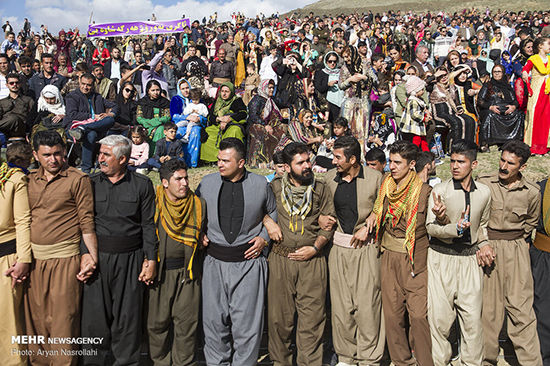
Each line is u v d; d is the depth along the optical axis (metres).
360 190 3.88
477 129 8.21
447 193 3.67
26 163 3.72
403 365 3.83
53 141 3.35
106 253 3.49
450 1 50.34
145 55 14.95
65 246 3.45
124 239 3.50
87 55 16.02
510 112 8.16
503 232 3.87
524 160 3.68
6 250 3.47
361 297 3.87
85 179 3.47
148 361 4.03
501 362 4.15
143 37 22.17
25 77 8.61
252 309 3.67
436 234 3.61
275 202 3.82
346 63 8.02
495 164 7.73
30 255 3.43
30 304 3.54
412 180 3.72
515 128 8.20
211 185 3.70
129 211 3.50
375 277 3.89
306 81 8.80
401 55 13.94
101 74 8.72
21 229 3.41
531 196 3.78
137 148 7.20
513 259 3.83
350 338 3.94
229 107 8.09
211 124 8.12
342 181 3.94
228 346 3.76
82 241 3.50
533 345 3.79
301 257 3.73
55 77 8.73
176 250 3.60
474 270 3.69
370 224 3.79
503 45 14.41
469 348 3.69
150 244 3.57
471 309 3.66
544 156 7.96
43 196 3.41
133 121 8.01
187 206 3.55
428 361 3.71
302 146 3.64
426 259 3.79
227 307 3.71
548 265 3.82
